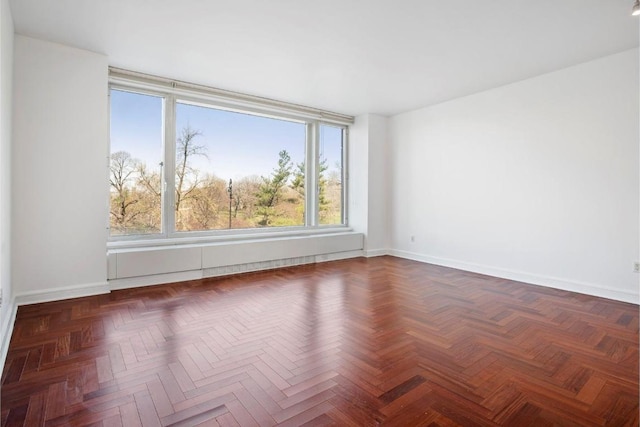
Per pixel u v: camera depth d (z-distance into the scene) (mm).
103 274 3652
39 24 2977
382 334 2643
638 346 2457
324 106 5531
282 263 5188
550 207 4066
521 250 4348
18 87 3154
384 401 1781
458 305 3369
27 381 1938
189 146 4695
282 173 5664
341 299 3547
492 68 3916
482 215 4793
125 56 3617
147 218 4344
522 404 1765
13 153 3131
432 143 5469
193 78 4250
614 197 3572
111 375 2012
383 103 5355
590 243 3748
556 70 3967
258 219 5414
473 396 1832
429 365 2166
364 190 6062
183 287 3957
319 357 2262
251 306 3297
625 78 3473
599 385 1948
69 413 1656
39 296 3305
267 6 2674
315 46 3369
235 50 3465
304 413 1676
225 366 2133
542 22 2891
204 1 2609
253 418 1634
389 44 3314
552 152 4035
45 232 3316
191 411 1683
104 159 3605
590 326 2836
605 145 3621
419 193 5703
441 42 3266
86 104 3494
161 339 2521
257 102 5012
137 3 2643
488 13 2750
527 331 2721
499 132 4562
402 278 4480
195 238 4602
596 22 2887
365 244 6043
